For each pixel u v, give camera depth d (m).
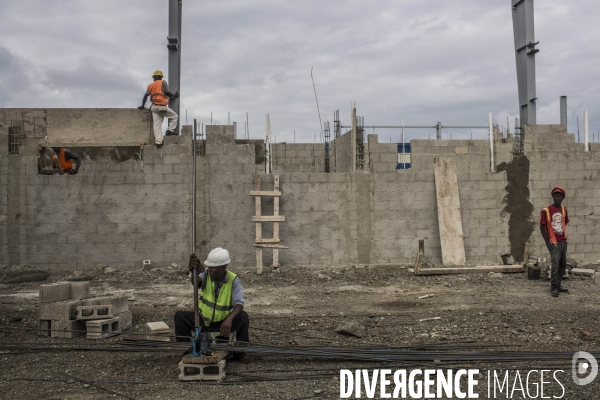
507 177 14.93
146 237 14.27
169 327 7.74
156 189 14.30
